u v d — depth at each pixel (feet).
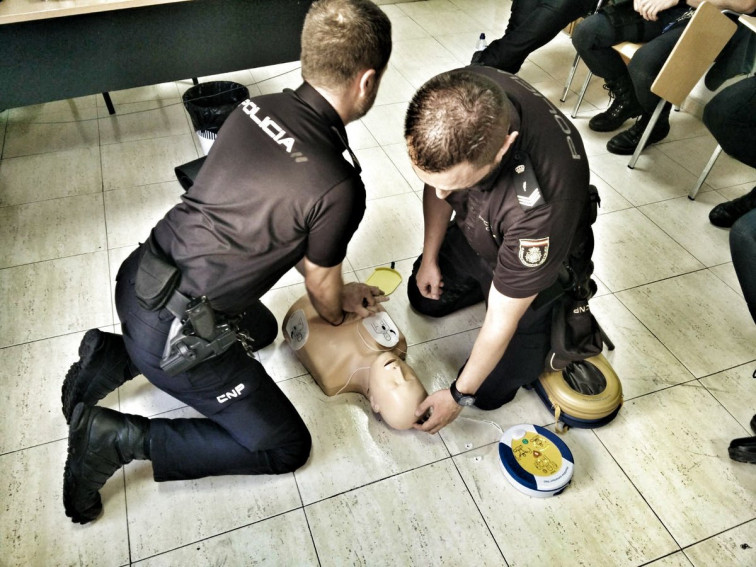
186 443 4.44
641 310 6.52
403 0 13.19
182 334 3.68
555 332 4.69
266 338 5.87
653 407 5.58
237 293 3.77
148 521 4.64
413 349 6.04
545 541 4.63
